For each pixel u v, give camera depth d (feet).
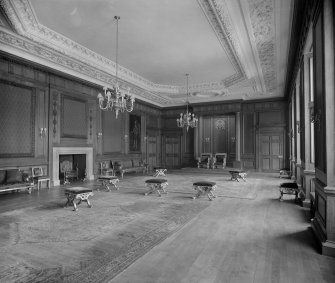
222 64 28.84
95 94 35.65
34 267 9.46
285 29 19.80
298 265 9.60
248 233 13.11
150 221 15.19
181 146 51.98
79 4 17.33
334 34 10.46
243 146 46.65
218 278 8.68
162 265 9.62
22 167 25.85
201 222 15.03
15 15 18.04
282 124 43.88
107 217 16.03
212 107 47.42
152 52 25.48
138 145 46.06
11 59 24.64
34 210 17.76
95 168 35.35
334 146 10.33
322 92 11.21
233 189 26.66
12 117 24.99
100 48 24.61
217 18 18.71
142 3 17.17
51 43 22.34
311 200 17.24
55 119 29.53
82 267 9.46
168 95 41.83
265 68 28.81
